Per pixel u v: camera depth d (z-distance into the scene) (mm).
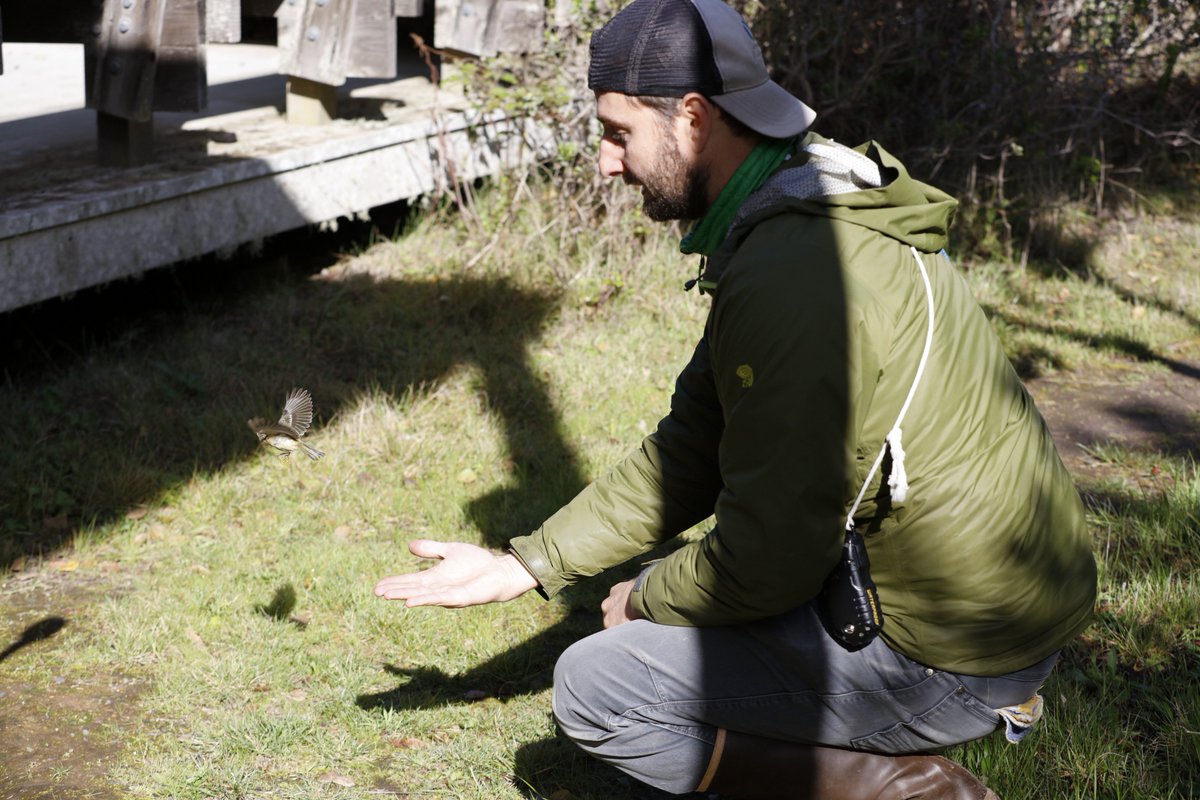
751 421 2025
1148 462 5172
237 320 5887
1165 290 7355
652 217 2332
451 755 3213
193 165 5531
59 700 3416
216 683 3496
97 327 5738
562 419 5234
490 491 4676
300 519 4457
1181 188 9070
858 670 2256
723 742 2389
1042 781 3053
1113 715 3326
